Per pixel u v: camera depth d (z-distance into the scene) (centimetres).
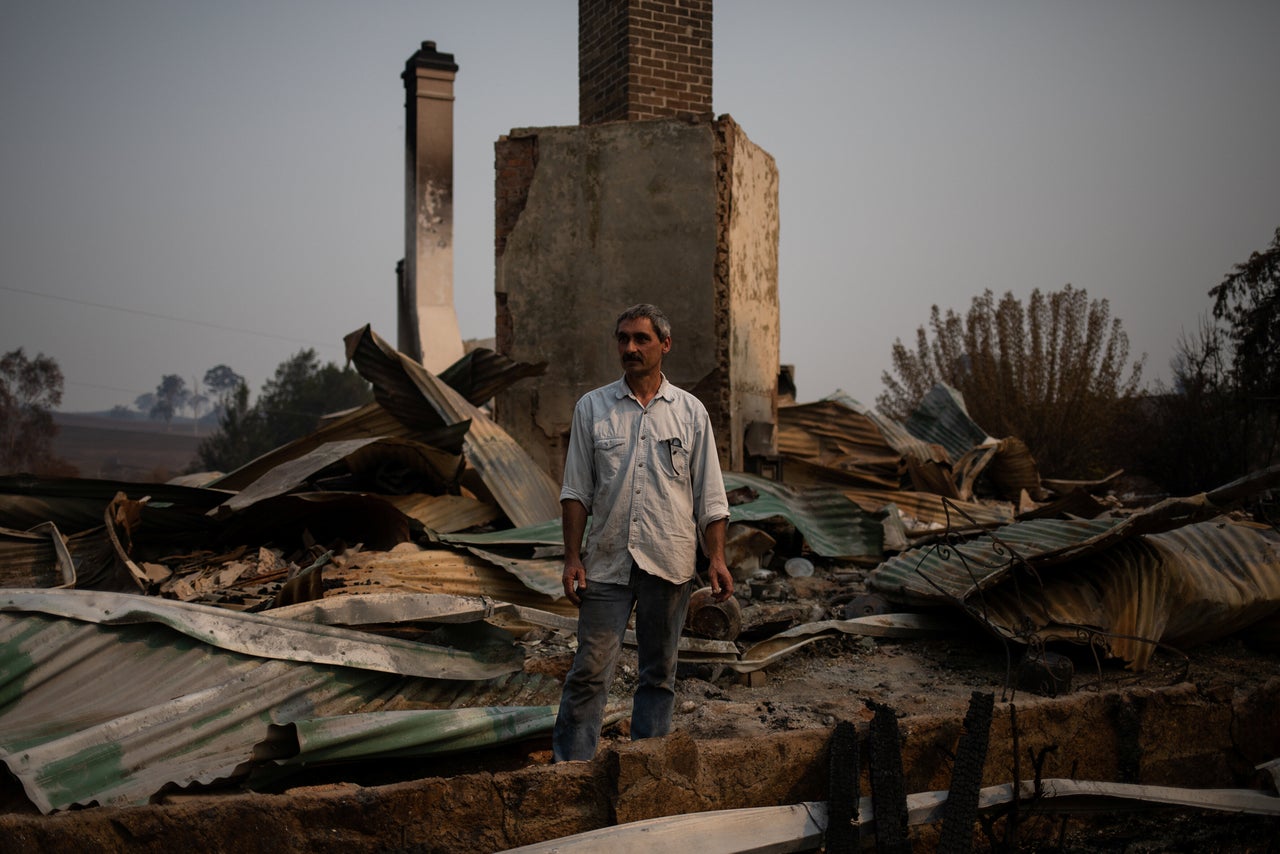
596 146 907
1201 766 392
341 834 276
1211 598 567
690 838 300
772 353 1001
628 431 362
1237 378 1566
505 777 296
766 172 986
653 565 356
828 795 335
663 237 891
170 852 259
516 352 920
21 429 4738
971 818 329
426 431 798
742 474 812
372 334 740
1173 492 1672
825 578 727
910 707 475
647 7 982
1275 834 387
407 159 2000
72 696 363
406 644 423
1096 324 1933
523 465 766
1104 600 568
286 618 419
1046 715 367
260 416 5278
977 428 1285
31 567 584
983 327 2027
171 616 388
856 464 1040
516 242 921
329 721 342
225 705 362
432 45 1964
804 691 505
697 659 516
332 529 689
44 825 248
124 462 7175
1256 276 1555
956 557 627
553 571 605
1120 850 367
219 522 658
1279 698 410
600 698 360
